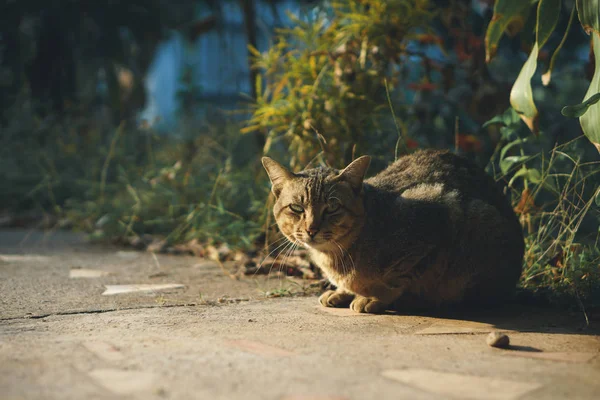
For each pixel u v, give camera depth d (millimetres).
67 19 10062
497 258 3846
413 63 6566
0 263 5594
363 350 2879
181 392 2287
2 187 8898
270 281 4871
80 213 7852
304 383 2395
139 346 2898
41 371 2508
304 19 6676
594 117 3588
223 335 3150
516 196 5176
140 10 10477
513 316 3721
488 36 4348
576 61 8047
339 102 5582
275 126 5984
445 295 3924
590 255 4312
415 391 2326
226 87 12914
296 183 3824
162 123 11766
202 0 10672
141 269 5398
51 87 10352
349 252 3785
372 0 5723
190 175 7227
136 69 12422
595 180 4984
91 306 3953
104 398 2225
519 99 4012
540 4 3904
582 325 3471
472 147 5961
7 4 9812
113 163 8820
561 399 2266
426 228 3738
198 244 6312
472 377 2488
